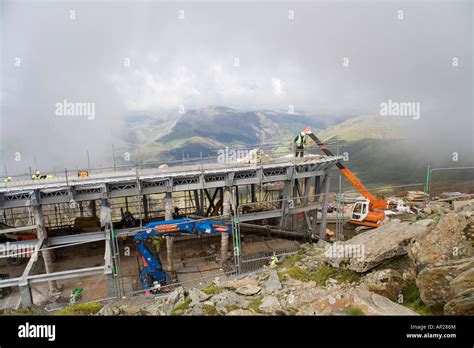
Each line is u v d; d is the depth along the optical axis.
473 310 8.66
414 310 9.88
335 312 9.92
